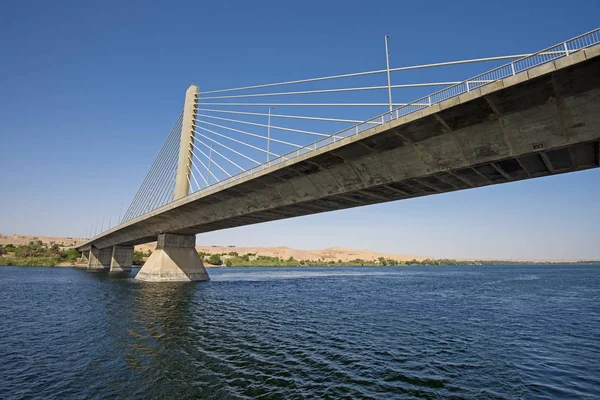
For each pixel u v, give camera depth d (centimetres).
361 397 1085
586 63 1237
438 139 1781
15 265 9438
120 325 2089
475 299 3859
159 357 1456
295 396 1079
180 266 5281
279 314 2631
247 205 3416
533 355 1631
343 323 2323
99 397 1055
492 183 2123
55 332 1905
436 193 2428
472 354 1625
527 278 7975
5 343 1667
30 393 1080
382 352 1617
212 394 1084
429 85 1834
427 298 3897
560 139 1462
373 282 6294
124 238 7131
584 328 2292
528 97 1425
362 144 1986
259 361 1427
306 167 2425
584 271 12656
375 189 2302
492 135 1619
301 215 3575
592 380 1296
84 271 8081
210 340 1764
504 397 1119
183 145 5266
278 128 3020
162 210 4422
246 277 7075
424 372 1345
